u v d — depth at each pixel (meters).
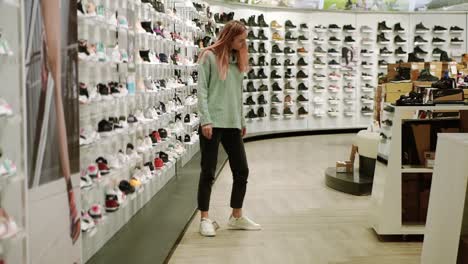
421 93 4.08
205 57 3.89
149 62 4.71
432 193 2.85
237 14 11.12
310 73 12.17
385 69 12.42
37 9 2.11
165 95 5.86
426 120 4.07
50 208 2.27
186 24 7.02
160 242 3.56
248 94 11.33
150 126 5.02
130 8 4.34
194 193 5.11
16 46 2.01
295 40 11.82
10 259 2.06
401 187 3.96
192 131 7.48
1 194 2.08
